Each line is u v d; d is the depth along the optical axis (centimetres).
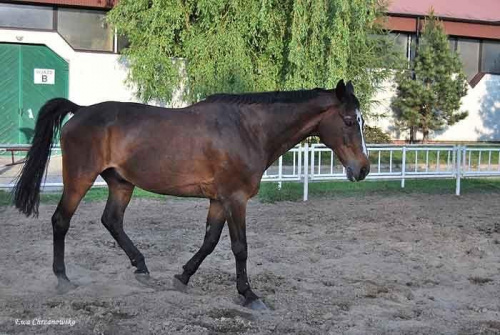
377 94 2175
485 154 1892
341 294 587
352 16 1586
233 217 543
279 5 1578
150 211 1030
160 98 1634
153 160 547
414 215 1054
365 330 488
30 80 1858
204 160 541
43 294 561
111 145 557
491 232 916
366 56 1823
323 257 743
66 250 733
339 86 550
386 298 582
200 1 1530
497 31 2511
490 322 514
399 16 2364
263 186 1310
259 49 1644
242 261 546
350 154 556
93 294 564
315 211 1075
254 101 560
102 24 1928
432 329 495
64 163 571
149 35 1580
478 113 2517
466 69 2547
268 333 474
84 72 1914
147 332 466
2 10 1820
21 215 950
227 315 517
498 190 1397
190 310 520
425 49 2230
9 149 1130
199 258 581
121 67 1953
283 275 654
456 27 2456
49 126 591
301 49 1506
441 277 665
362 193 1298
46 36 1859
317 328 489
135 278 612
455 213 1088
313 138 1639
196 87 1573
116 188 606
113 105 573
